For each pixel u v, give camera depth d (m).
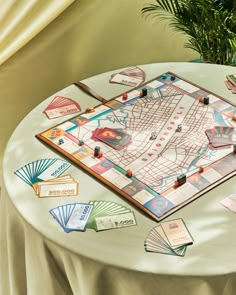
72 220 1.29
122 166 1.43
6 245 1.51
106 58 2.14
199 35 1.94
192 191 1.34
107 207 1.32
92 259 1.21
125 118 1.63
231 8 1.98
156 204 1.31
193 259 1.19
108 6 2.03
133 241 1.23
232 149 1.48
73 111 1.68
